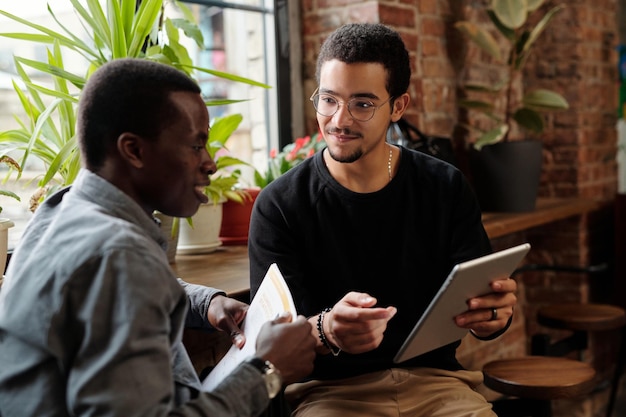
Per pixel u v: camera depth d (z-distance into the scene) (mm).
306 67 2842
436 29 2908
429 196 1716
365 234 1683
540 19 3373
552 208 3035
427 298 1726
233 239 2361
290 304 1276
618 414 3451
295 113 2832
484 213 2916
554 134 3416
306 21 2820
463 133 3059
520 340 3475
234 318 1472
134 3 1836
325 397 1647
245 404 1122
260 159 2805
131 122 1105
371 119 1592
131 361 975
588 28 3402
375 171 1687
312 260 1695
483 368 2320
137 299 991
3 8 2062
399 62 1639
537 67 3416
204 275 1889
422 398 1640
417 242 1701
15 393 1046
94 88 1123
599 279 3549
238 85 2730
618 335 3641
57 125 2143
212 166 1205
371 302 1398
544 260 3451
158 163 1127
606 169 3656
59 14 2191
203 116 1175
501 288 1472
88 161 1145
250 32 2729
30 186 2105
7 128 2107
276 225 1680
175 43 2029
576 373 2244
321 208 1683
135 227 1072
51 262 1026
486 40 2814
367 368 1692
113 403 958
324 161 1730
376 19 2607
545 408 2191
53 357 1030
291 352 1207
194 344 1671
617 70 3744
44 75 2172
